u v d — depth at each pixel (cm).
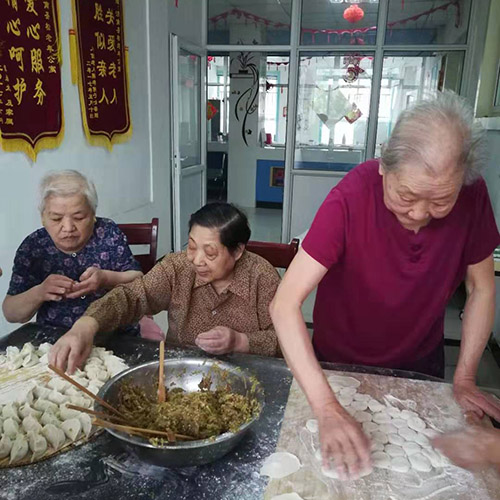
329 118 414
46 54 236
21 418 86
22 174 226
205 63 439
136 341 118
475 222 98
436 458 80
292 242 156
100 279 137
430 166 69
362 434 76
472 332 104
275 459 78
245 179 697
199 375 99
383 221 94
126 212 338
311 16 394
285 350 87
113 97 305
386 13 381
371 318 109
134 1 326
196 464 74
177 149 396
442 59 388
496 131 313
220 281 129
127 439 72
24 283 145
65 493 70
